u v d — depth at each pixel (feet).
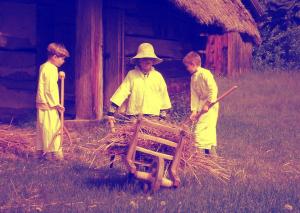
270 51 97.66
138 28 42.01
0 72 37.24
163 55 44.09
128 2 40.83
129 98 23.38
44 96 25.88
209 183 21.25
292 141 36.37
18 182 20.17
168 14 44.42
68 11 40.22
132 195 18.92
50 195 18.52
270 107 58.59
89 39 35.68
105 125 35.09
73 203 17.66
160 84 23.62
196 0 41.98
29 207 17.07
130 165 18.86
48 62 26.21
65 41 40.19
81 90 35.91
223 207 17.46
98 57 35.99
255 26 82.94
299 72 88.48
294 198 19.47
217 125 43.01
